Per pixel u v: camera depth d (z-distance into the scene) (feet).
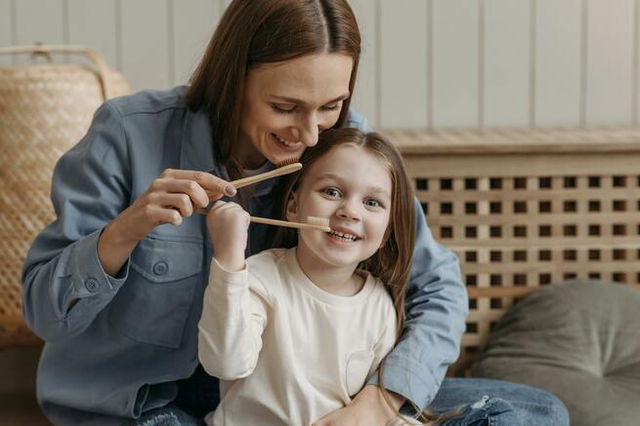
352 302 5.46
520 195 8.24
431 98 9.39
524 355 7.73
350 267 5.46
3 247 7.79
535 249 8.30
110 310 5.50
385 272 5.67
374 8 9.27
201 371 5.81
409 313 5.86
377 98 9.37
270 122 5.18
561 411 5.67
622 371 7.56
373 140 5.54
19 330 7.89
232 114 5.33
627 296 8.00
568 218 8.29
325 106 5.22
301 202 5.46
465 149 8.10
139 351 5.54
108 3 9.18
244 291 4.90
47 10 9.16
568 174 8.22
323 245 5.31
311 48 4.99
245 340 4.95
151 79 9.29
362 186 5.36
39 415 7.87
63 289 5.16
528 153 8.17
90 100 7.88
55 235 5.41
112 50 9.24
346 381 5.37
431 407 5.67
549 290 8.11
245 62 5.16
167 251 5.43
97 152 5.46
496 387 5.89
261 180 5.41
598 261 8.34
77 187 5.48
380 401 5.33
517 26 9.35
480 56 9.36
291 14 5.02
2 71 7.70
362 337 5.45
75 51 8.14
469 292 8.32
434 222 8.25
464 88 9.39
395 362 5.44
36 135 7.69
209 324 4.90
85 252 5.06
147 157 5.49
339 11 5.13
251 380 5.30
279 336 5.27
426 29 9.30
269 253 5.54
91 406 5.45
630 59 9.42
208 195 4.98
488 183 8.21
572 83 9.42
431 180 8.20
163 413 5.38
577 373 7.49
